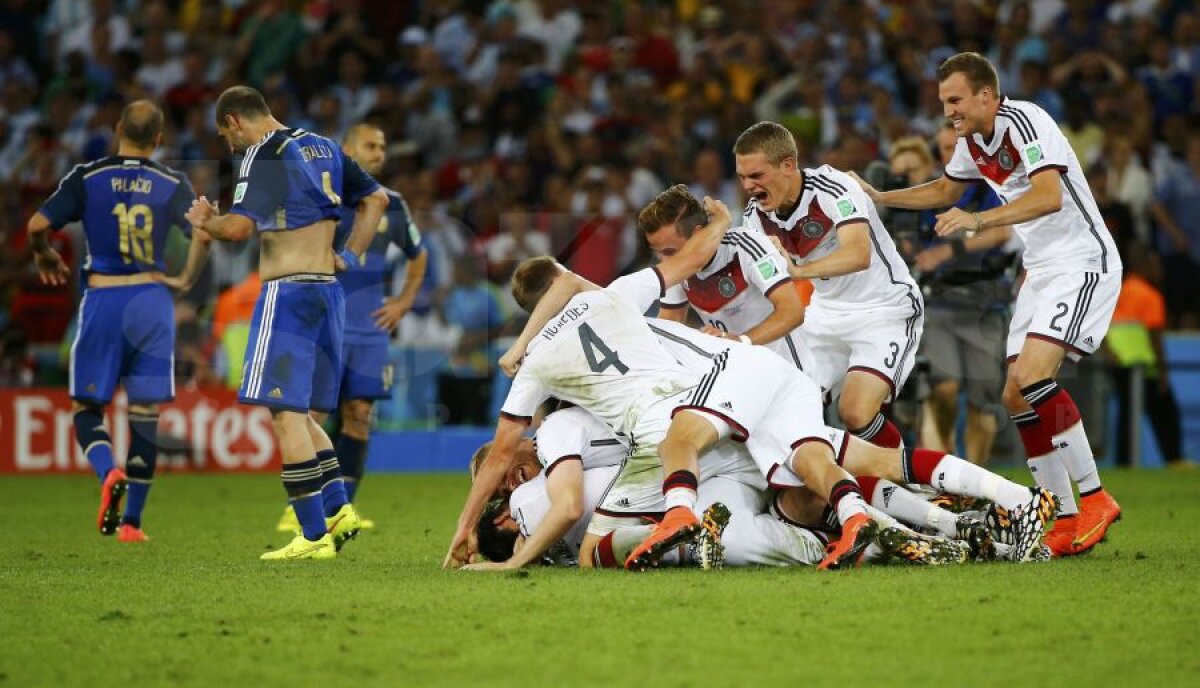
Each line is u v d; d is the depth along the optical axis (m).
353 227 26.02
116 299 26.48
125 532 26.53
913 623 15.00
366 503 34.78
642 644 14.21
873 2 60.19
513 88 57.88
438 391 45.72
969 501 20.66
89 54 63.44
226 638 14.82
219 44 62.66
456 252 45.91
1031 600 16.17
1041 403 21.84
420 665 13.50
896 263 24.02
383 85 59.38
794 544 19.30
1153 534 25.31
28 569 21.16
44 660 13.95
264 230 22.19
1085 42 57.22
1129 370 45.03
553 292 20.80
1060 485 22.22
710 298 22.52
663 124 54.00
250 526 29.41
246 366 22.23
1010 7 58.97
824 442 19.33
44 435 44.97
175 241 28.67
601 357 19.88
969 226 21.06
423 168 51.56
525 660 13.62
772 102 53.75
